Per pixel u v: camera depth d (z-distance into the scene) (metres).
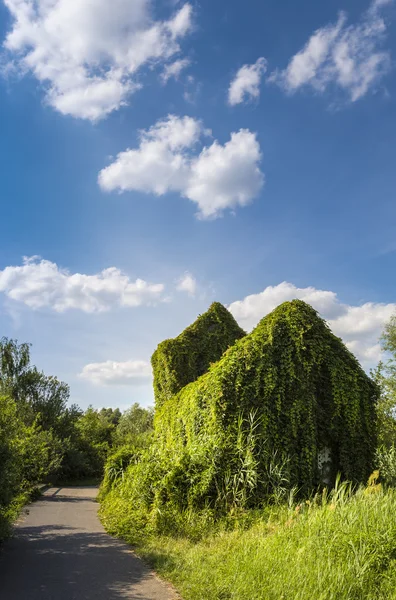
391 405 22.78
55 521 13.76
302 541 7.39
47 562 8.48
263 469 12.66
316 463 13.40
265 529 9.70
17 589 6.82
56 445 31.77
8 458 9.30
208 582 6.79
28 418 36.06
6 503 9.20
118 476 19.78
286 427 13.37
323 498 10.77
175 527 10.75
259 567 6.84
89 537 11.11
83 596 6.54
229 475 11.96
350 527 7.17
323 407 14.09
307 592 5.73
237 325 27.08
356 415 13.98
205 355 25.62
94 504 19.19
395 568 6.04
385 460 13.53
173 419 18.00
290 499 10.85
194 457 12.43
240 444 12.50
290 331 14.37
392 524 6.96
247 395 13.46
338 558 6.45
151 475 12.91
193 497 11.42
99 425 52.59
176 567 7.82
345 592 5.63
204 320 26.62
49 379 40.56
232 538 9.36
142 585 7.10
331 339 14.73
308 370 13.95
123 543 10.41
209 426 13.77
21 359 39.03
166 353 25.09
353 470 13.60
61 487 29.52
